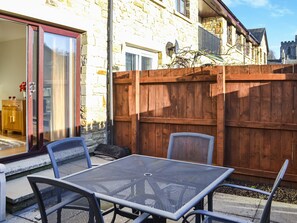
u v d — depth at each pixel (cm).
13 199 332
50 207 177
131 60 664
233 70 443
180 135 317
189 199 192
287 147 414
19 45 715
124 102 551
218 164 451
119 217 323
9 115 652
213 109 461
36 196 172
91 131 533
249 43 1803
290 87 408
